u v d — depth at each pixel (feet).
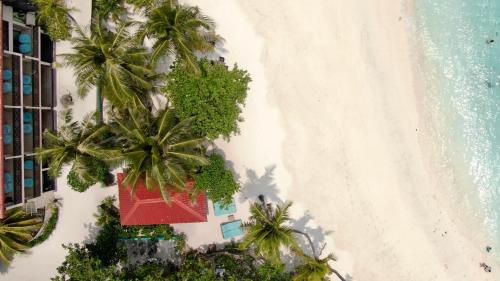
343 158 82.38
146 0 72.38
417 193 82.43
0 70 65.87
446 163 82.58
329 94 82.28
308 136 82.43
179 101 71.56
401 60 82.43
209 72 71.77
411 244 82.33
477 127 82.74
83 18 81.35
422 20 82.64
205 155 73.92
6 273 84.23
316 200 82.53
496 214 82.38
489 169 82.43
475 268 81.97
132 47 65.51
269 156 82.53
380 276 82.28
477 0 82.53
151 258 82.84
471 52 82.69
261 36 82.43
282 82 82.33
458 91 82.79
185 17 64.03
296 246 68.69
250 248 81.82
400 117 82.48
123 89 63.21
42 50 80.28
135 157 61.82
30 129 75.82
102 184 82.07
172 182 65.26
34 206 78.48
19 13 75.00
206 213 76.54
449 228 82.43
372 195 82.53
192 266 75.82
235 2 82.58
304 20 82.38
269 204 82.48
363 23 82.48
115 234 81.41
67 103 81.97
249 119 82.64
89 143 66.85
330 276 82.58
